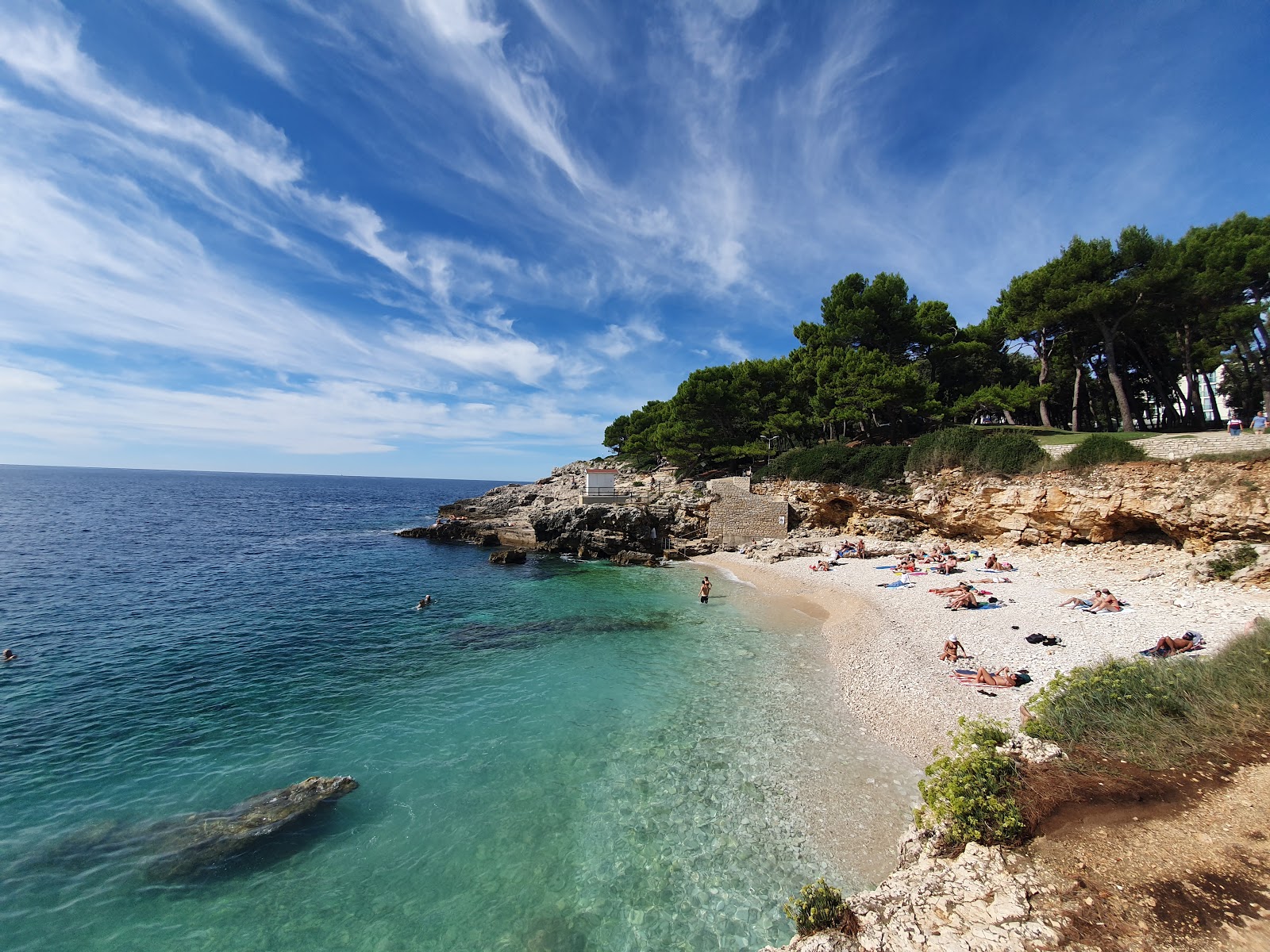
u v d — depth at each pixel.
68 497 118.31
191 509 99.19
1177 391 42.19
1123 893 6.40
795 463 50.75
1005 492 36.53
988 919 6.45
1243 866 6.44
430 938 8.89
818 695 17.52
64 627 25.83
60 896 9.69
